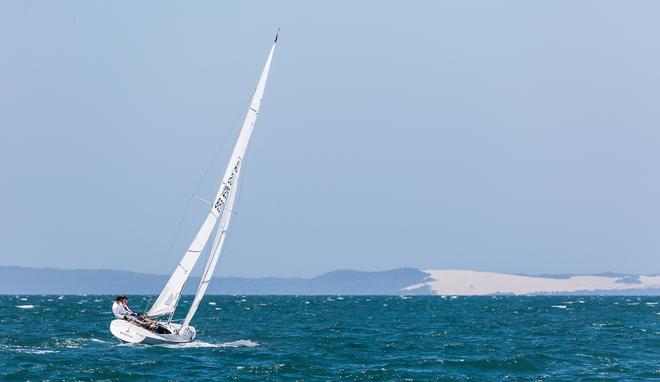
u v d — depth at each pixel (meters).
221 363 175.38
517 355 199.50
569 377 165.88
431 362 184.12
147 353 188.50
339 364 181.38
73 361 173.12
